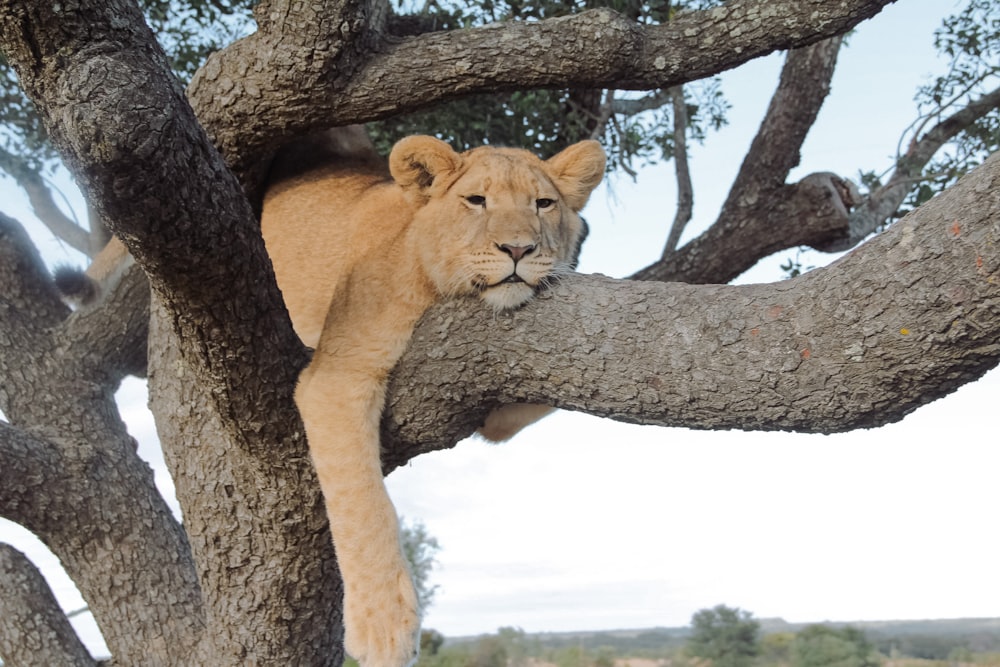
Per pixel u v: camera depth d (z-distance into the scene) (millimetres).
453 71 5203
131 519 6191
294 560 5297
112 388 6816
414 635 4215
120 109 3023
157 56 3277
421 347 4395
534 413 5148
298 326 5371
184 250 3666
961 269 2908
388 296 4520
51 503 5969
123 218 3389
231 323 4133
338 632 5828
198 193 3521
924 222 3041
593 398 3920
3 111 7605
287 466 4832
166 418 5570
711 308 3637
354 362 4473
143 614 6066
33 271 6855
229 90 5285
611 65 5180
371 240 5016
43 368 6543
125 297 6562
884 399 3248
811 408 3379
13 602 6156
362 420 4449
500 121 7844
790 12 5047
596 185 5332
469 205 4625
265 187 6027
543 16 7191
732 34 5133
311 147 6086
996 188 2850
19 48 3070
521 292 4215
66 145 3127
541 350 4027
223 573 5504
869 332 3143
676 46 5195
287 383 4551
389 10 7121
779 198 7727
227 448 5320
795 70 7527
